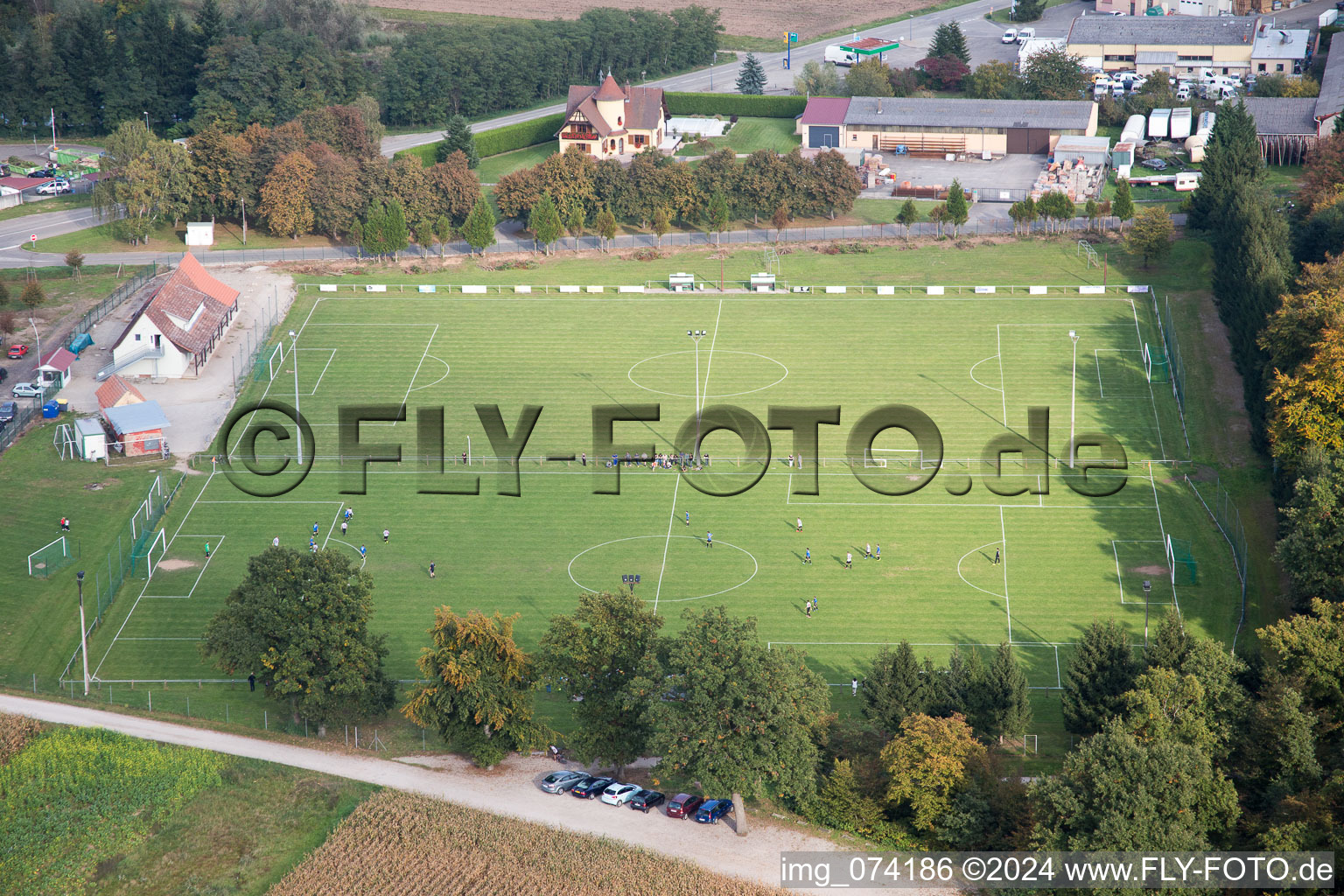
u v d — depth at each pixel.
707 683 122.69
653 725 125.88
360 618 144.25
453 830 122.94
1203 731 124.19
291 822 126.88
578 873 116.81
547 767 137.00
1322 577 151.25
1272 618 167.00
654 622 136.12
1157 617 168.50
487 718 134.12
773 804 129.12
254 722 146.25
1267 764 124.25
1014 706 137.25
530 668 137.50
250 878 119.94
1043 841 113.94
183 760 135.88
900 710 136.12
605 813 127.44
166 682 158.25
